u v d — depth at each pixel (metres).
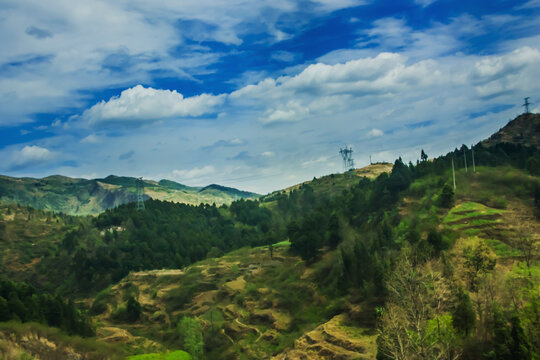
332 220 188.62
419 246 109.25
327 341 108.44
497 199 142.12
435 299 76.00
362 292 122.06
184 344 139.25
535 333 66.19
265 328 146.12
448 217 137.75
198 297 188.38
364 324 111.00
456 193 156.38
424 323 65.06
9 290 148.62
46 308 136.75
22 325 115.88
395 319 63.50
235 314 160.75
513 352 63.06
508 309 74.00
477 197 149.38
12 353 102.81
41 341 113.75
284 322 143.62
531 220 122.75
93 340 132.75
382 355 71.62
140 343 152.25
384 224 147.12
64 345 116.81
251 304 162.88
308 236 185.75
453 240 117.50
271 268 195.88
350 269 137.50
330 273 156.25
